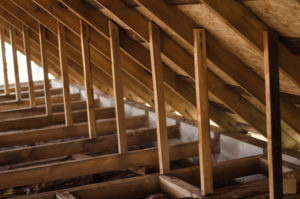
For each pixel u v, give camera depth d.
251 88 2.88
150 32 3.01
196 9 2.46
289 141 3.58
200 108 2.67
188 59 3.16
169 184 3.06
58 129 4.72
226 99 3.48
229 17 2.16
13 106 6.50
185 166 4.41
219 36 2.64
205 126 2.70
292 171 2.91
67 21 3.93
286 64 2.28
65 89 4.70
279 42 2.26
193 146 3.96
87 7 3.40
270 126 2.23
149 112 5.19
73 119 5.56
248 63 2.79
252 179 3.60
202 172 2.72
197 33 2.59
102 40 4.06
